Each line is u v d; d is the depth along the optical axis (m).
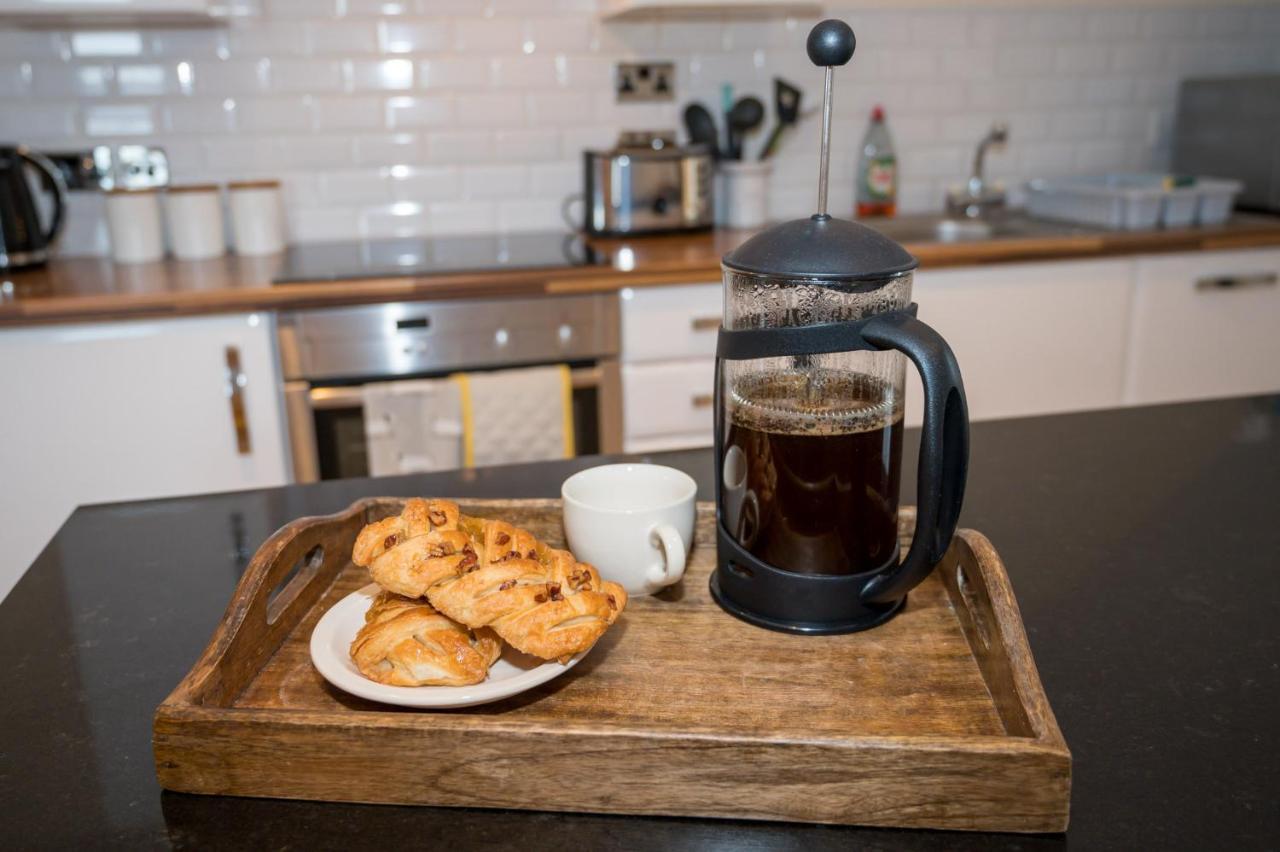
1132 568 0.93
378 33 2.60
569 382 2.18
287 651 0.80
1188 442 1.26
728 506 0.86
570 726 0.62
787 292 0.77
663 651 0.79
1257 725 0.69
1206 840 0.59
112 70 2.50
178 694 0.66
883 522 0.83
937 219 2.91
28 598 0.90
